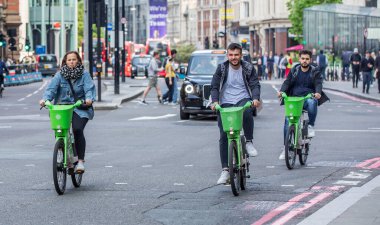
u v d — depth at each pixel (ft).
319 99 62.03
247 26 474.08
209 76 107.65
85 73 51.80
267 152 70.03
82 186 51.78
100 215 41.93
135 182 53.31
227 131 47.57
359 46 285.43
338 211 41.37
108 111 123.95
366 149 72.54
